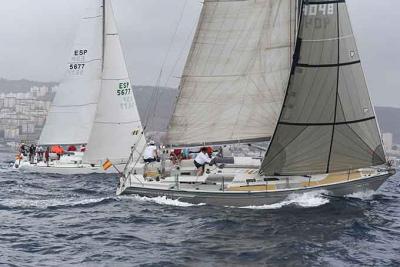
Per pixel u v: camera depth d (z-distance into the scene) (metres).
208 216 36.47
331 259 26.75
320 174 40.22
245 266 25.61
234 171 40.84
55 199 46.22
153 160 45.56
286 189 39.00
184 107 42.44
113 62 66.12
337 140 38.94
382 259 26.97
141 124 66.62
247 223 34.31
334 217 35.69
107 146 65.06
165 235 31.70
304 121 38.62
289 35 40.94
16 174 71.75
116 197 44.47
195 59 42.12
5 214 38.78
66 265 25.72
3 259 26.44
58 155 77.88
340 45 38.22
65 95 78.38
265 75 41.41
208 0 41.66
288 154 39.16
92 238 31.20
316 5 38.09
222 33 41.78
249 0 41.31
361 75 38.62
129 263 26.03
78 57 77.81
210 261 26.36
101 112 65.00
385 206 40.69
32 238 31.14
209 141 42.31
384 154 39.59
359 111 38.75
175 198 41.28
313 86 38.34
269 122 41.50
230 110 41.97
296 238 30.69
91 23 77.06
